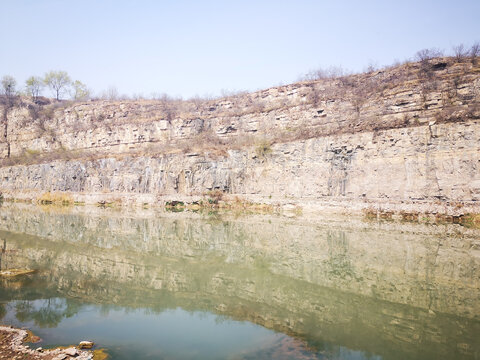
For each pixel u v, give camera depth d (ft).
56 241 81.25
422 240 79.30
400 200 115.65
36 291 46.65
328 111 173.17
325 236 86.53
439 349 31.81
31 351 29.63
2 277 52.39
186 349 31.07
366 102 153.89
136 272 56.85
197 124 217.77
